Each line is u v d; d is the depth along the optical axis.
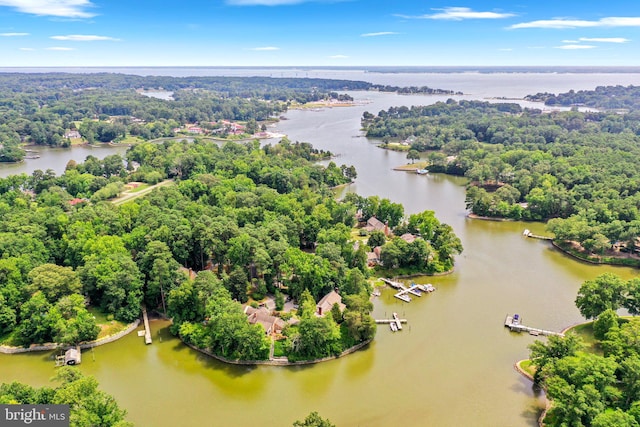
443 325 150.25
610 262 194.00
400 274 184.88
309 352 131.50
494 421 109.44
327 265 159.38
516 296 169.12
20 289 143.50
